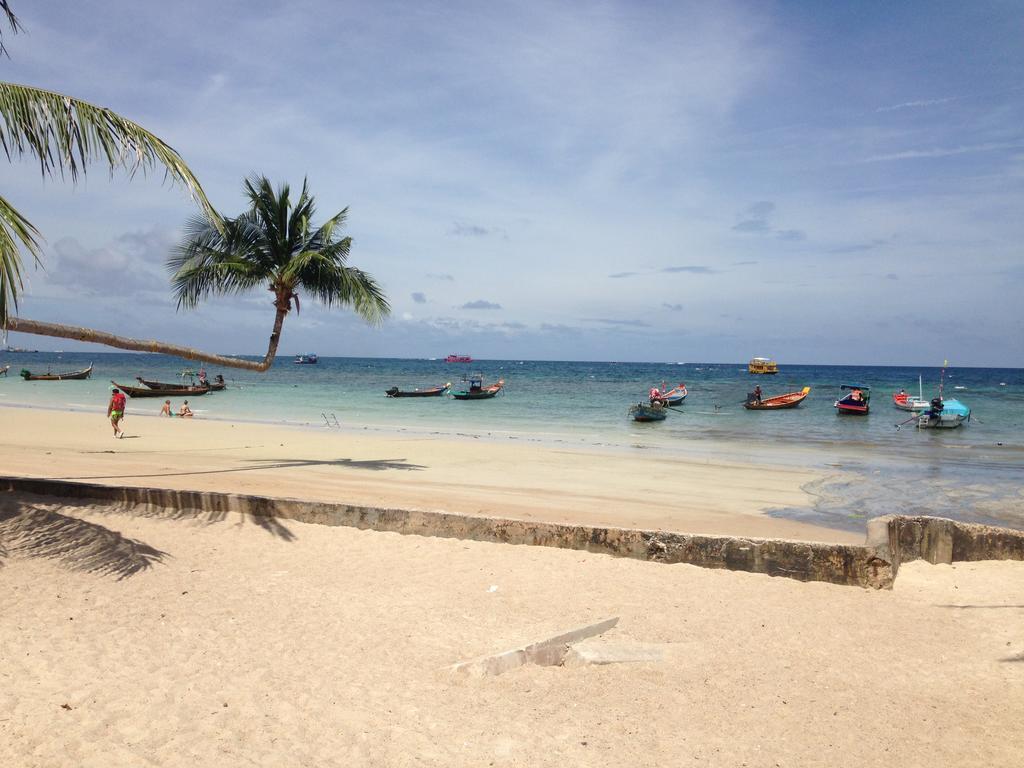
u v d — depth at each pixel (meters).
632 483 15.97
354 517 8.95
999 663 5.29
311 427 28.41
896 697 4.69
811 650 5.54
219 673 4.76
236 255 15.23
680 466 18.89
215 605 6.20
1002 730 4.22
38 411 31.53
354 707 4.32
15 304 6.89
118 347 11.30
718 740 4.03
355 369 137.88
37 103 7.75
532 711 4.33
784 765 3.77
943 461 20.81
